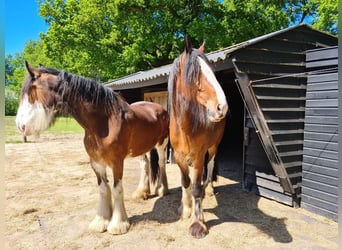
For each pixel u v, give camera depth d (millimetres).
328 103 2953
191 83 2168
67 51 13953
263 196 3602
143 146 2977
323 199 2969
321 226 2711
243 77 2932
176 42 12695
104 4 11945
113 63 13234
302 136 3240
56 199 3504
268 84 3062
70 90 2311
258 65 3025
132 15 11836
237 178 4680
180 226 2699
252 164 3750
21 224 2742
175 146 2670
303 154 3217
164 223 2768
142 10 11820
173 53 13602
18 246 2316
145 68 13922
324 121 2988
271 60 3100
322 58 3096
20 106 2195
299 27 3256
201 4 12227
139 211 3074
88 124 2432
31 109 2178
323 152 2980
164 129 3479
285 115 3150
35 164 5637
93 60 13266
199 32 11609
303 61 3332
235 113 8273
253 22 12078
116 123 2475
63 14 13812
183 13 12539
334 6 10289
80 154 6809
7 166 5434
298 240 2426
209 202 3387
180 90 2352
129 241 2410
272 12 12195
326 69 3049
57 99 2291
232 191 3865
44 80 2242
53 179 4492
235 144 8461
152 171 3629
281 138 3115
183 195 2883
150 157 3623
